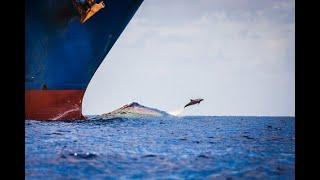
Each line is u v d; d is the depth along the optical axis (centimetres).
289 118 1833
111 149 1627
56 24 2033
